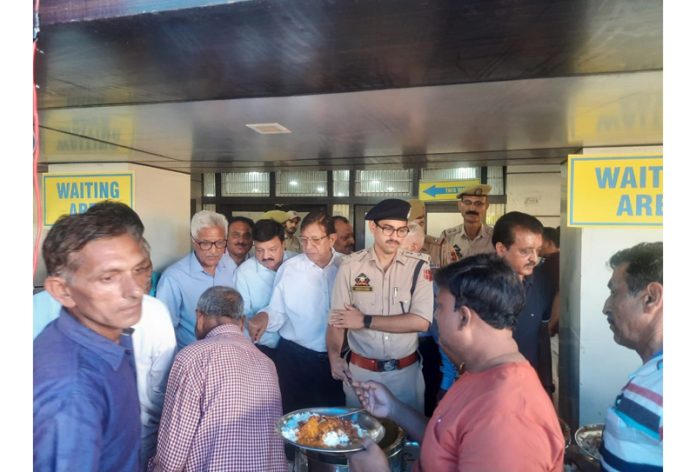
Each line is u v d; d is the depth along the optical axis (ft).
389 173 18.67
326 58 4.15
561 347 10.96
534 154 10.46
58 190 9.25
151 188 12.83
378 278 7.61
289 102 6.08
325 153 10.74
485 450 3.03
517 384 3.22
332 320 7.24
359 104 6.21
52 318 3.80
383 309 7.55
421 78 4.89
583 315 9.34
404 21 3.33
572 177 7.97
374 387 5.28
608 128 7.77
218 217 9.21
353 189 19.01
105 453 3.82
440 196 18.08
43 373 3.49
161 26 3.36
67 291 3.73
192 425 5.06
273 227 9.90
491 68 4.53
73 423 3.51
